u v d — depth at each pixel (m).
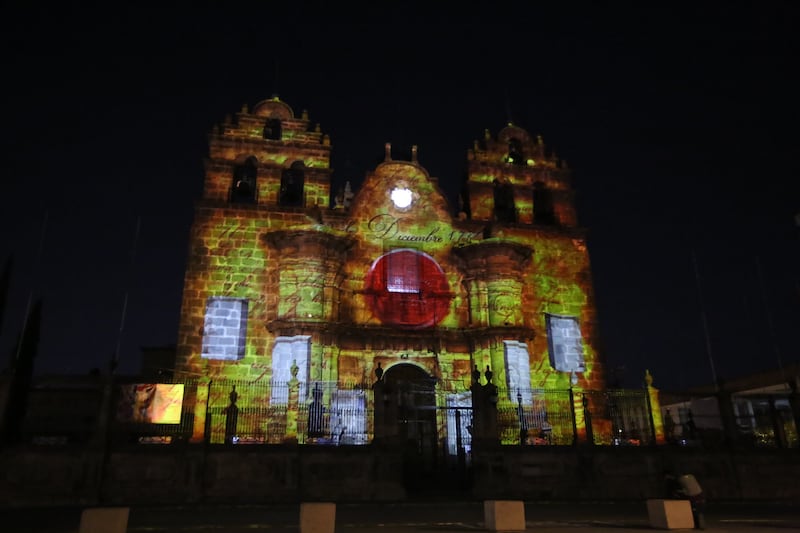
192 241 31.23
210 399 28.56
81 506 19.78
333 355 29.78
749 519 17.72
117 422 23.14
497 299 31.89
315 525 13.39
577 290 34.69
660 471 23.91
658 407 25.97
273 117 35.28
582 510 19.73
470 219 35.00
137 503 20.48
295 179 35.34
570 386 32.19
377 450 22.48
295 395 24.95
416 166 35.06
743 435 27.58
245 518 17.20
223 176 33.19
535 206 38.00
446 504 20.95
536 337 32.94
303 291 29.98
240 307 30.58
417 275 32.91
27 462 20.27
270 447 21.97
